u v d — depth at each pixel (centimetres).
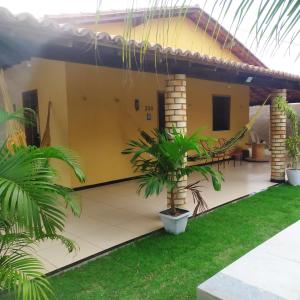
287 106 595
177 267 291
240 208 475
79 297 244
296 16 68
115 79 661
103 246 339
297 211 452
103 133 652
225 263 297
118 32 625
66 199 190
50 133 649
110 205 506
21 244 199
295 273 250
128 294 249
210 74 461
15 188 156
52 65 610
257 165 889
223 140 895
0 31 242
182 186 411
